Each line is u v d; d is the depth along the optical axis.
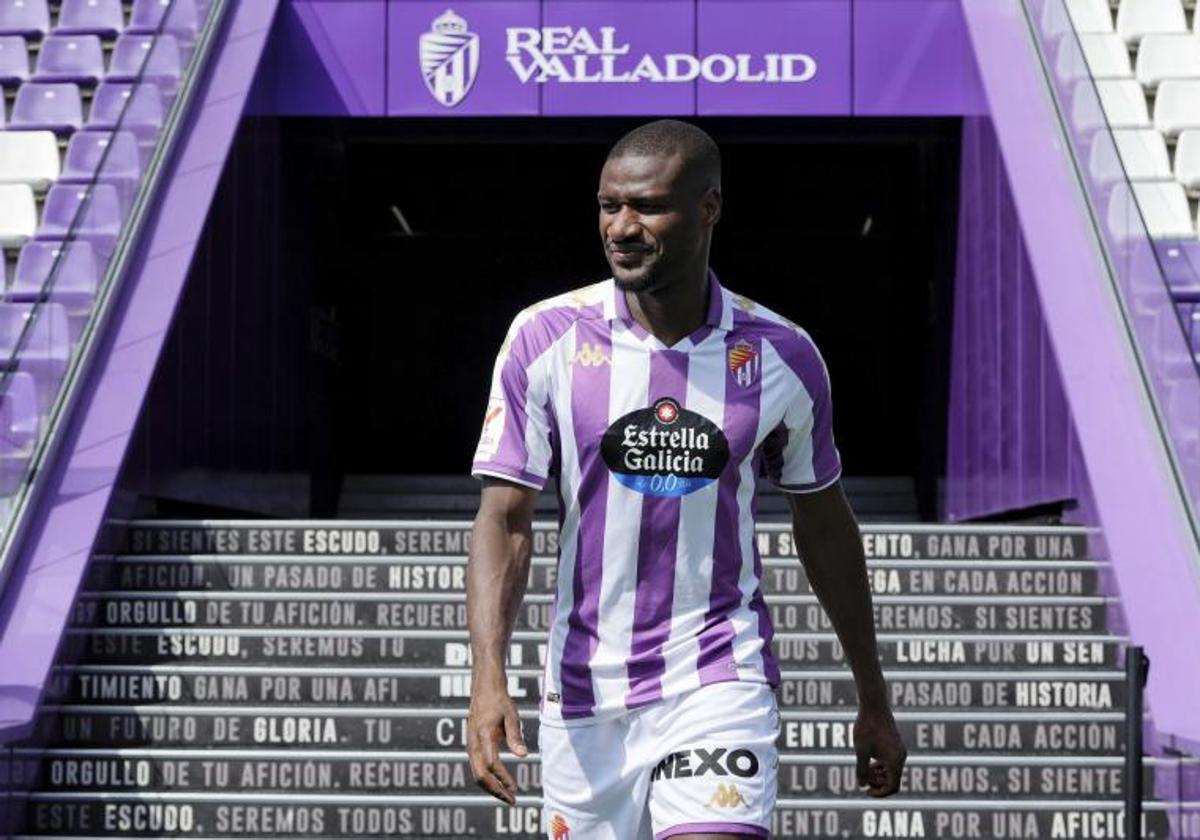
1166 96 27.69
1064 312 22.58
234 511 27.09
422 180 45.03
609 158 8.75
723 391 8.97
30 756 18.17
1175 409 19.83
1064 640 20.08
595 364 8.95
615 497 8.93
